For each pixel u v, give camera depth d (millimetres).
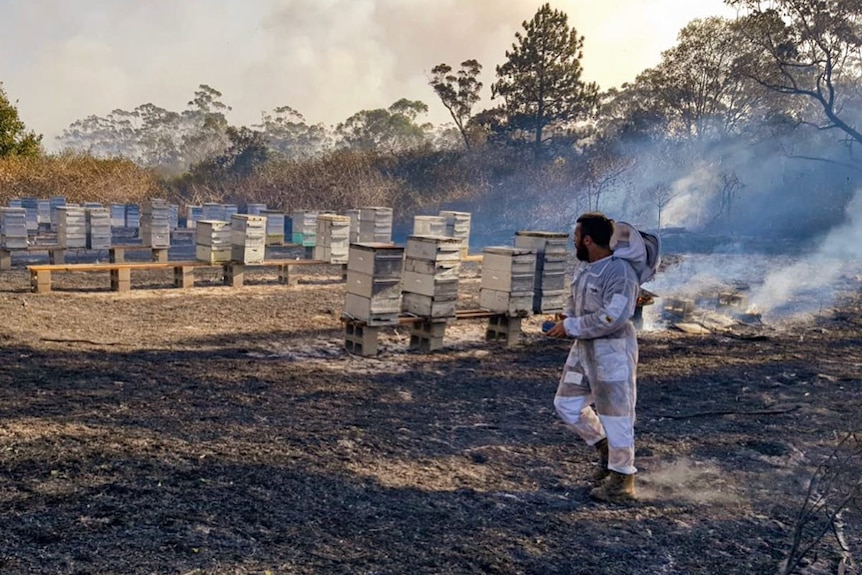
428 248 8008
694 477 4637
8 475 3811
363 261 7719
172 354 7414
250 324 9242
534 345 8891
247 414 5426
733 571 3383
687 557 3506
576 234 4086
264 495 3842
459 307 11141
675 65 36562
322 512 3699
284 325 9273
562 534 3676
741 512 4094
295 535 3398
